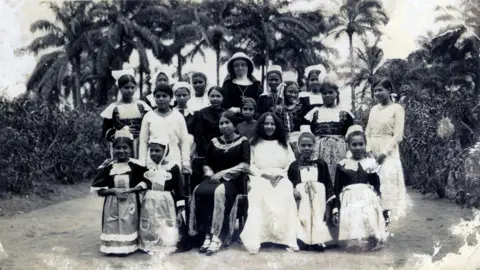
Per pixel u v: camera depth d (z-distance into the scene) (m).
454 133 7.50
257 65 25.34
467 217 5.68
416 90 9.08
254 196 4.48
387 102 4.97
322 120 4.94
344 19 16.77
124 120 4.90
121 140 4.32
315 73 5.33
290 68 23.69
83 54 23.03
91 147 11.00
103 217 4.32
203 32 24.84
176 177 4.46
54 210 7.08
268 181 4.52
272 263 3.94
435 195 7.55
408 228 5.20
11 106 8.25
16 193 7.76
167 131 4.62
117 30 22.22
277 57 24.47
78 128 10.60
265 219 4.41
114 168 4.33
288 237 4.37
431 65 9.08
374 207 4.36
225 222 4.42
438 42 8.72
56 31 20.47
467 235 4.77
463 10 6.38
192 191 4.91
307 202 4.47
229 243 4.53
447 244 4.46
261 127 4.73
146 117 4.68
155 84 5.59
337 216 4.50
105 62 21.94
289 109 5.21
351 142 4.54
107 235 4.26
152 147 4.43
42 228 5.60
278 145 4.76
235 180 4.52
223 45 25.17
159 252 4.30
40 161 8.74
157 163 4.44
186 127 4.79
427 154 7.77
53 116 9.75
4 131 7.77
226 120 4.59
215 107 5.05
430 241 4.60
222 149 4.62
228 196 4.38
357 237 4.25
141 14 24.59
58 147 9.65
